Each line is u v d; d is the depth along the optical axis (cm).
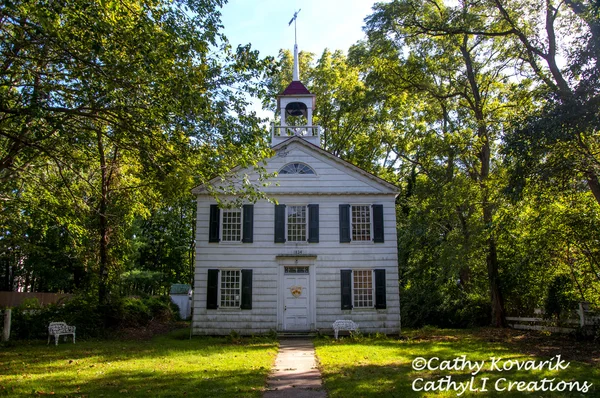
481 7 2167
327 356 1443
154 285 4597
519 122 1457
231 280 2203
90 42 1014
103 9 977
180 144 1237
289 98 2545
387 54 2748
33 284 4638
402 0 2403
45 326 2070
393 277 2206
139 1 1094
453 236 2475
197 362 1341
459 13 2227
